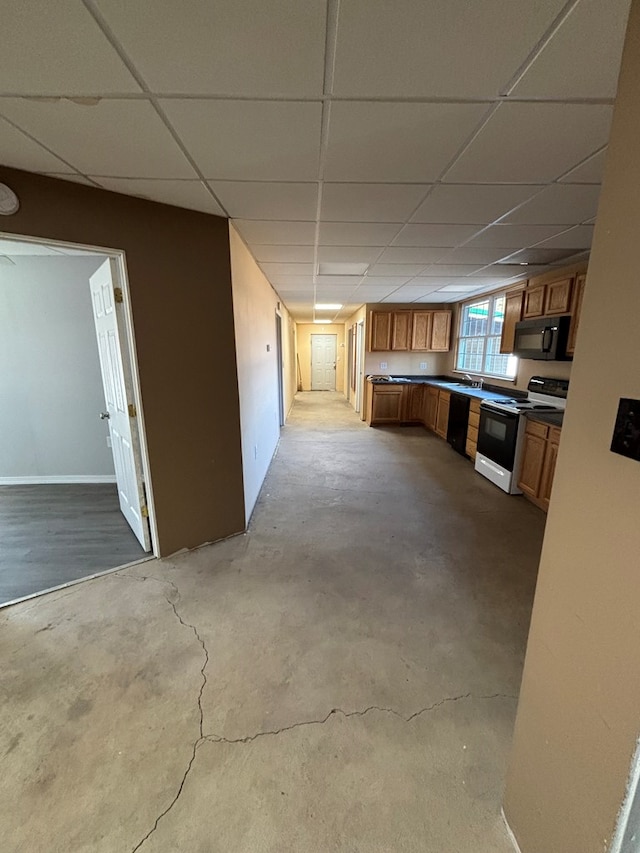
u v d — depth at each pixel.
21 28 0.98
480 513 3.32
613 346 0.75
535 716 1.03
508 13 0.94
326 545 2.78
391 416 6.73
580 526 0.86
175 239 2.28
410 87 1.21
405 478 4.21
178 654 1.79
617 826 0.78
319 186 1.96
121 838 1.12
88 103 1.29
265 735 1.42
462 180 1.89
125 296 2.19
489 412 4.07
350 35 1.01
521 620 2.03
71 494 3.80
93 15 0.95
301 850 1.10
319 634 1.92
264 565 2.52
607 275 0.76
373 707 1.53
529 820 1.06
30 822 1.16
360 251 3.21
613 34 1.00
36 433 4.01
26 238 1.84
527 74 1.15
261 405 3.93
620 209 0.72
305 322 10.92
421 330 6.60
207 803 1.21
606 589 0.78
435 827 1.16
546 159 1.68
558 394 3.78
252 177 1.86
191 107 1.32
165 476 2.50
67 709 1.51
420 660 1.76
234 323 2.60
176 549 2.64
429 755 1.36
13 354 3.82
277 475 4.30
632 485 0.71
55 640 1.87
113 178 1.87
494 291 5.21
